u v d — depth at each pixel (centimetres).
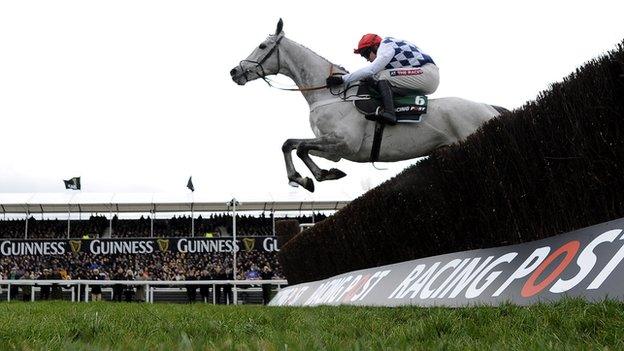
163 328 291
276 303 1062
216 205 2312
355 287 636
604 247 301
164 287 1892
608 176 340
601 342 190
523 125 398
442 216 508
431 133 576
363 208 650
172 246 1909
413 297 464
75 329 282
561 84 366
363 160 594
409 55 573
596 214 355
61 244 1914
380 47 569
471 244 479
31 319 355
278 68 618
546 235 396
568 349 173
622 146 327
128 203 2239
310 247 884
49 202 2227
